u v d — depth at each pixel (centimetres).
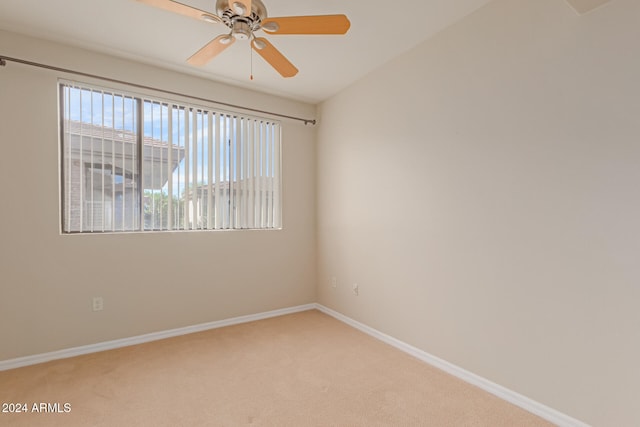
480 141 211
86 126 262
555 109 175
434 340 242
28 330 239
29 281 240
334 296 354
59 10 210
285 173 364
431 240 244
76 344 255
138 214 282
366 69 296
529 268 187
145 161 285
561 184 173
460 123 223
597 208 161
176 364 241
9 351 233
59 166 251
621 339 154
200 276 310
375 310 297
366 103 307
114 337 270
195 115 309
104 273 266
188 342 282
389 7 208
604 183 158
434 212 242
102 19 221
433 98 242
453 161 228
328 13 215
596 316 161
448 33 231
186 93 302
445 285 234
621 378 154
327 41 248
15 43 235
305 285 379
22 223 238
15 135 236
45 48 245
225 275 324
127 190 278
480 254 211
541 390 181
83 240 258
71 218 257
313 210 382
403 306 268
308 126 380
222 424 173
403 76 267
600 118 159
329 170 361
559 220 174
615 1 154
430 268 245
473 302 216
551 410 177
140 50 261
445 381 219
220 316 321
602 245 159
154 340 286
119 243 272
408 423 175
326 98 364
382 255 289
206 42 250
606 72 157
